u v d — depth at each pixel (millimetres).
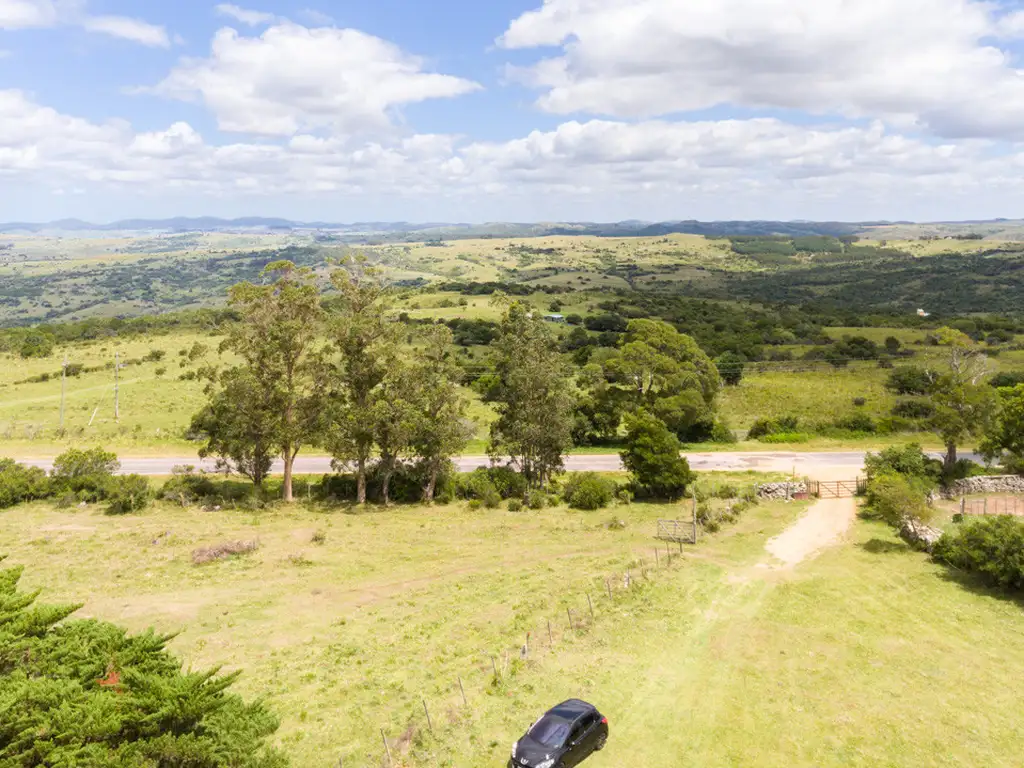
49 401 82938
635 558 36656
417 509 48250
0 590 21312
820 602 30422
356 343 48781
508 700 21844
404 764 18609
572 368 61562
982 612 29422
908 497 40625
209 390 49969
